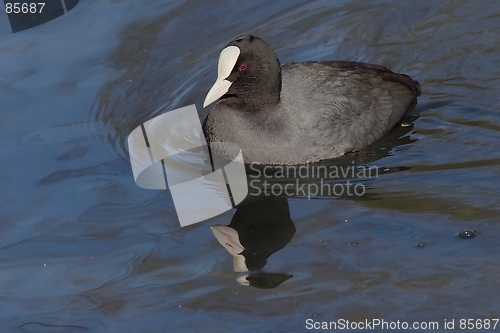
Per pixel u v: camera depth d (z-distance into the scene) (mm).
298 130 12562
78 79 15109
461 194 11242
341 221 10883
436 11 16688
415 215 10852
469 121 13219
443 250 10055
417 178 11805
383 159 12469
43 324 9336
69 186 12055
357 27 16453
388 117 13102
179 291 9703
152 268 10180
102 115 14039
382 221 10789
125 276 10070
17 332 9242
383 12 16891
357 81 13195
